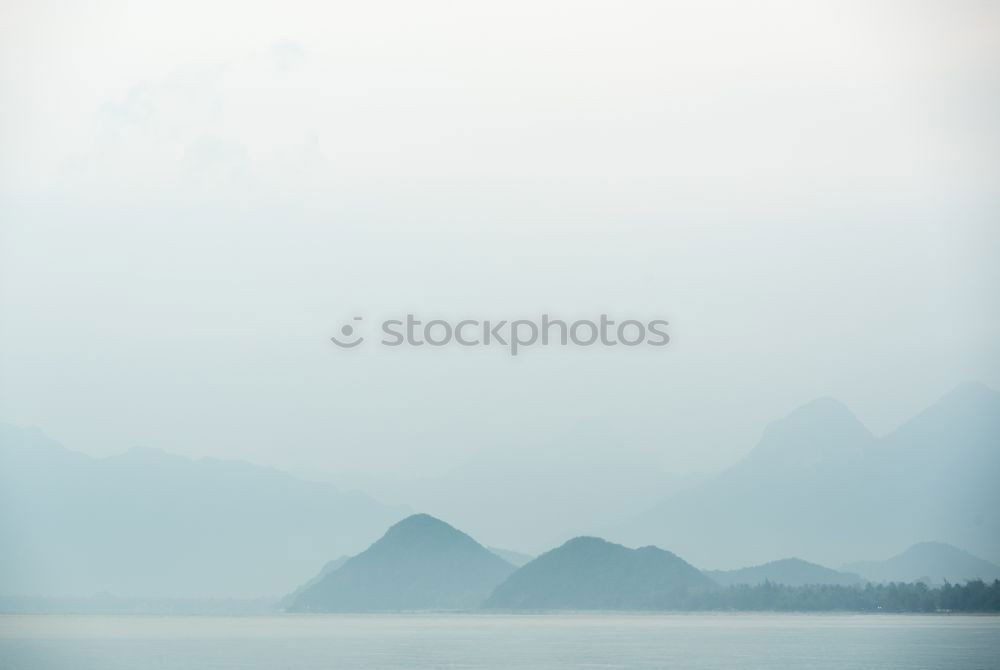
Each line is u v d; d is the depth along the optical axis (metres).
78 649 117.75
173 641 133.88
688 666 88.44
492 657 100.62
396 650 112.75
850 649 106.25
